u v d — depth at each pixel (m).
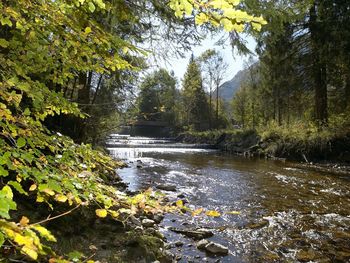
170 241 5.48
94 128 9.58
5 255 1.33
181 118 50.38
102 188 1.89
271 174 13.27
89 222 4.55
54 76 2.40
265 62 20.28
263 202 8.46
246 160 19.06
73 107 2.22
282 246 5.52
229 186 10.56
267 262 4.89
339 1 15.67
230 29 1.33
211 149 29.08
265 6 5.86
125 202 1.79
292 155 19.11
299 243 5.66
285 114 30.30
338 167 15.44
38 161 1.70
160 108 7.33
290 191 9.87
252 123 37.19
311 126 19.41
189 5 1.32
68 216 4.32
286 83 21.14
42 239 3.62
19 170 1.44
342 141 16.97
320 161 17.16
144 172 13.07
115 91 9.32
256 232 6.17
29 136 1.84
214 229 6.28
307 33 18.64
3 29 2.54
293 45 19.42
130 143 30.14
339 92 21.64
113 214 1.70
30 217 3.76
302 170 14.56
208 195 9.20
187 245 5.38
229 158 20.36
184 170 14.09
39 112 2.27
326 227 6.50
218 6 1.26
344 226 6.57
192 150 27.11
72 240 3.98
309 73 20.38
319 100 19.55
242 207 7.94
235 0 1.26
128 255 4.11
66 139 2.23
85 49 2.16
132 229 4.99
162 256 4.58
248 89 37.81
